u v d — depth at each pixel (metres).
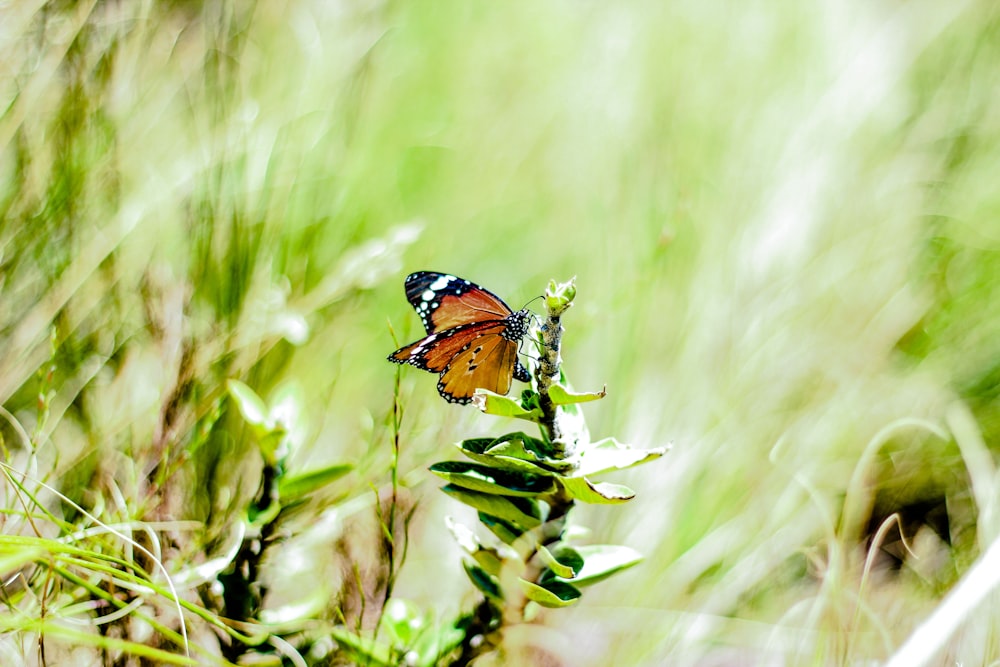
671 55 5.35
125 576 4.36
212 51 4.52
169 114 4.53
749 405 4.55
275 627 4.39
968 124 5.15
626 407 4.55
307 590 4.45
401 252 4.52
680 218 4.57
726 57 5.35
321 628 4.40
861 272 4.67
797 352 4.58
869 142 5.07
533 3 5.78
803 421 4.55
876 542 4.43
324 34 4.59
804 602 4.47
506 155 5.13
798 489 4.52
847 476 4.54
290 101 4.55
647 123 5.12
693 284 4.58
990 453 4.54
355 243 4.55
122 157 4.48
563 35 5.73
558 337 4.32
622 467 4.33
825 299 4.60
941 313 4.60
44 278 4.47
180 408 4.43
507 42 5.67
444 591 4.47
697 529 4.52
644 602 4.48
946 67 5.47
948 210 4.86
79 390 4.45
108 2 4.49
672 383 4.55
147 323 4.46
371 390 4.52
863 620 4.47
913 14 5.59
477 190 4.86
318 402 4.50
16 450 4.45
